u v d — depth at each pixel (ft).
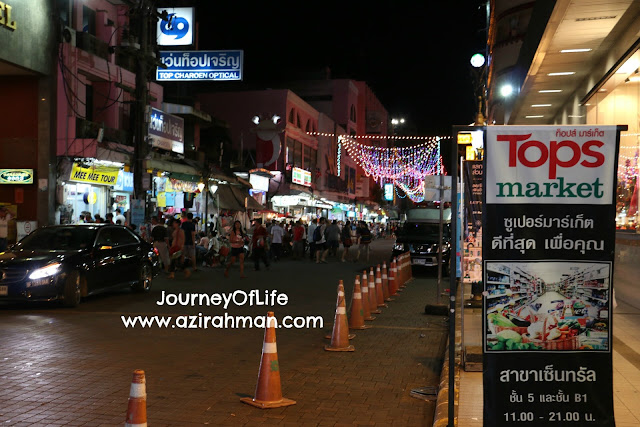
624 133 37.04
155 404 20.76
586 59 37.22
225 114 152.76
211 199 100.58
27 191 75.61
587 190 14.85
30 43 72.33
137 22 77.97
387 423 19.38
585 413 14.76
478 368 24.53
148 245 52.70
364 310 39.27
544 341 14.87
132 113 86.89
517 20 92.32
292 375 25.09
